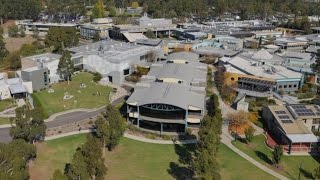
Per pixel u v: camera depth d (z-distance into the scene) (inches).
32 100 5802.2
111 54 7800.2
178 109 4852.4
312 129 4965.6
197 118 4918.8
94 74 7381.9
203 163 3351.4
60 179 3115.2
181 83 5762.8
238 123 4995.1
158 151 4377.5
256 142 4658.0
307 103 5713.6
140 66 7455.7
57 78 6909.5
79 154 3373.5
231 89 6323.8
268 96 6141.7
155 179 3764.8
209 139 3668.8
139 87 5531.5
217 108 4933.6
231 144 4559.5
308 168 4067.4
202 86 5802.2
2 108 5541.3
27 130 4124.0
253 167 4042.8
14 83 6082.7
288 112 5064.0
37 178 3703.3
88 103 5890.8
